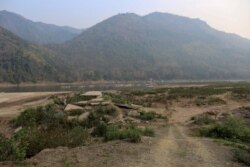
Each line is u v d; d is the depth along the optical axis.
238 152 12.60
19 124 24.95
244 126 19.84
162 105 39.00
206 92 52.12
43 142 13.57
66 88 122.88
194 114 32.38
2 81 169.25
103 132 17.70
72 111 28.22
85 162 10.88
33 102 44.78
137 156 11.85
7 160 11.17
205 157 12.19
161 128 22.58
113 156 11.71
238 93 50.16
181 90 58.16
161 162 11.20
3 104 46.50
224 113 29.81
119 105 31.36
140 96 47.19
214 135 18.41
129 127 19.97
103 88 115.50
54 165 10.47
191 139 16.56
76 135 15.84
